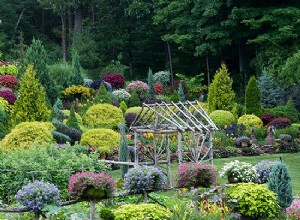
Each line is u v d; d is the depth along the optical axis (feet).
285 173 28.96
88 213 30.86
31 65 62.90
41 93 61.77
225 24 103.09
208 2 106.63
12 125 58.80
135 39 128.06
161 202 33.30
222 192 31.30
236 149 61.21
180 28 113.50
